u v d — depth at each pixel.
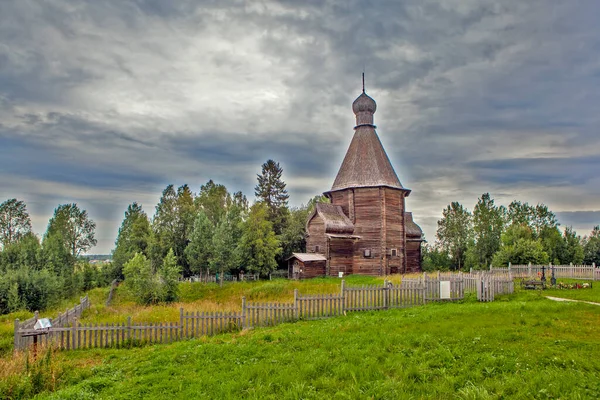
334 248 54.44
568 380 9.90
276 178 75.38
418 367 11.36
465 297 25.47
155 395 10.63
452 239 81.50
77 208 91.75
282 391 10.34
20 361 13.73
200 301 36.88
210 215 85.50
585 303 20.64
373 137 59.66
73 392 10.96
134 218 84.69
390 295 23.00
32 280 34.12
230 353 13.80
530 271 39.09
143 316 24.20
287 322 20.05
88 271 57.72
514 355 11.95
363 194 56.53
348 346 13.58
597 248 70.88
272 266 57.59
